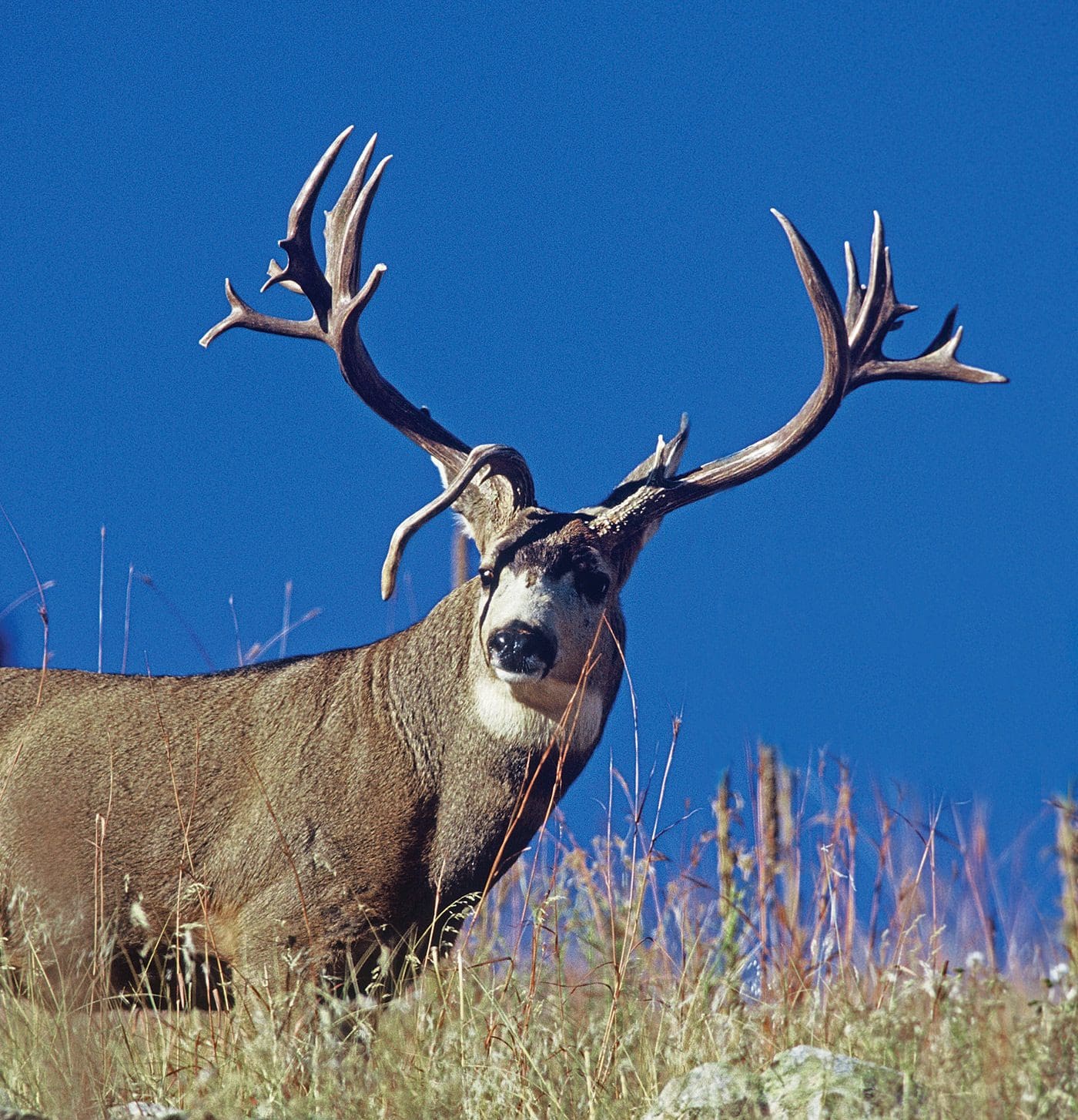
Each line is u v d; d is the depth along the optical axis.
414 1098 17.52
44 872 22.66
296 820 22.39
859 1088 16.56
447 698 22.97
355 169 27.41
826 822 24.59
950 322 26.97
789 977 22.11
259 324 26.61
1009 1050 16.83
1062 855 22.42
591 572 23.39
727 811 24.62
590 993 21.56
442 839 22.58
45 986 21.95
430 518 23.56
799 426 25.69
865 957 22.84
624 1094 18.28
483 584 23.36
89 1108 16.75
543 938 22.69
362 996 20.67
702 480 25.48
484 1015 19.89
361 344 26.19
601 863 23.09
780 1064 17.39
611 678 24.17
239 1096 17.83
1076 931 21.61
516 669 22.05
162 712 23.78
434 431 26.27
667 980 22.23
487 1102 17.50
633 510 24.88
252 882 22.30
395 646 23.67
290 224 26.33
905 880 23.06
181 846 22.58
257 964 21.84
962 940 22.02
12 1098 17.72
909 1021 18.28
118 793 23.03
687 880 23.98
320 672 23.86
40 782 23.28
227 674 24.28
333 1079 18.16
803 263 25.67
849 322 27.34
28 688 24.47
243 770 23.00
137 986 22.67
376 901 22.25
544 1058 18.67
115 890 22.55
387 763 22.70
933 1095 16.05
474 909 22.91
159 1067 19.50
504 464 24.28
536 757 22.83
